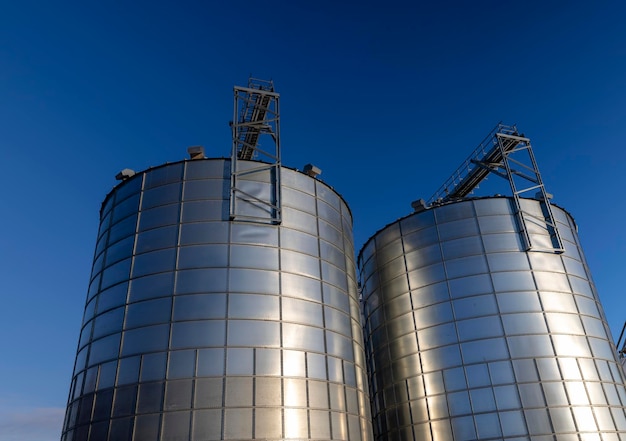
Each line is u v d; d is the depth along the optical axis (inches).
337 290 1274.6
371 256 1793.8
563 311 1412.4
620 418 1293.1
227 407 989.2
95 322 1164.5
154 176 1288.1
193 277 1120.2
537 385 1301.7
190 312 1079.6
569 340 1369.3
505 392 1312.7
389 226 1744.6
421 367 1471.5
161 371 1019.9
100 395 1044.5
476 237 1536.7
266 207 1244.5
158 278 1130.7
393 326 1603.1
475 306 1444.4
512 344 1363.2
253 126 1457.9
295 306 1157.1
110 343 1096.2
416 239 1640.0
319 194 1373.0
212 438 956.0
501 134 1694.1
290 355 1090.1
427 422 1400.1
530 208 1574.8
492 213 1560.0
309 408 1056.2
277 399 1027.9
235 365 1034.1
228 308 1091.3
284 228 1239.5
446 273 1529.3
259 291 1130.0
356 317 1332.4
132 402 1000.9
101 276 1226.6
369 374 1700.3
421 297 1551.4
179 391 996.6
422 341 1496.1
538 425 1254.9
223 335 1060.5
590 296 1486.2
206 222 1188.5
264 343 1076.5
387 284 1675.7
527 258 1481.3
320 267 1259.2
